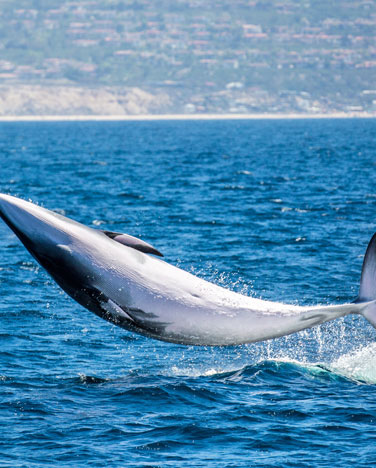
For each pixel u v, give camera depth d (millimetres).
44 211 61219
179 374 74500
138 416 63562
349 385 71000
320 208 183375
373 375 74000
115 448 57844
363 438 59344
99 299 61906
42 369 75500
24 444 58375
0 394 68188
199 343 63594
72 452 57094
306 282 110688
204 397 67750
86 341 85000
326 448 57781
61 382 71750
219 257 127188
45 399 67062
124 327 63406
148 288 62156
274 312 63281
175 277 63219
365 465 55031
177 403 66312
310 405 65688
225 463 55469
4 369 75062
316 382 71812
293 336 87188
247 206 188125
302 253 130625
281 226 158250
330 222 163625
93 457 56344
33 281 112312
